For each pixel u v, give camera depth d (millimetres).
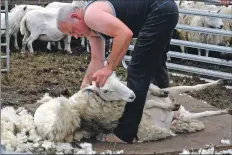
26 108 7668
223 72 11195
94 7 6020
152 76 6344
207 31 10953
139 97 6188
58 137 6129
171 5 6129
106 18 5859
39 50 15234
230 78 10602
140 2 6117
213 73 10836
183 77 11234
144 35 6129
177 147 6121
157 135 6363
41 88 10117
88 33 6301
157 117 6457
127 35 5777
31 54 14367
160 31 6102
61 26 6266
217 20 13539
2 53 13945
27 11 15055
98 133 6371
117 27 5805
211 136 6598
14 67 12211
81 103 6129
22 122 6590
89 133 6324
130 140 6266
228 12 13641
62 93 9602
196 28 11086
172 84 10438
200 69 11078
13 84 10445
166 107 6418
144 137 6328
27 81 10789
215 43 13453
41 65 12758
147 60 6184
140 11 6117
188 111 7250
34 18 14578
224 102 9273
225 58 12289
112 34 5848
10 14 14758
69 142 6164
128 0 6105
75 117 6086
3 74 11367
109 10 6023
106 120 6184
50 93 9602
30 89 9984
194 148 6078
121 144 6230
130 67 6266
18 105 8789
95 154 5785
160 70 6922
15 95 9586
